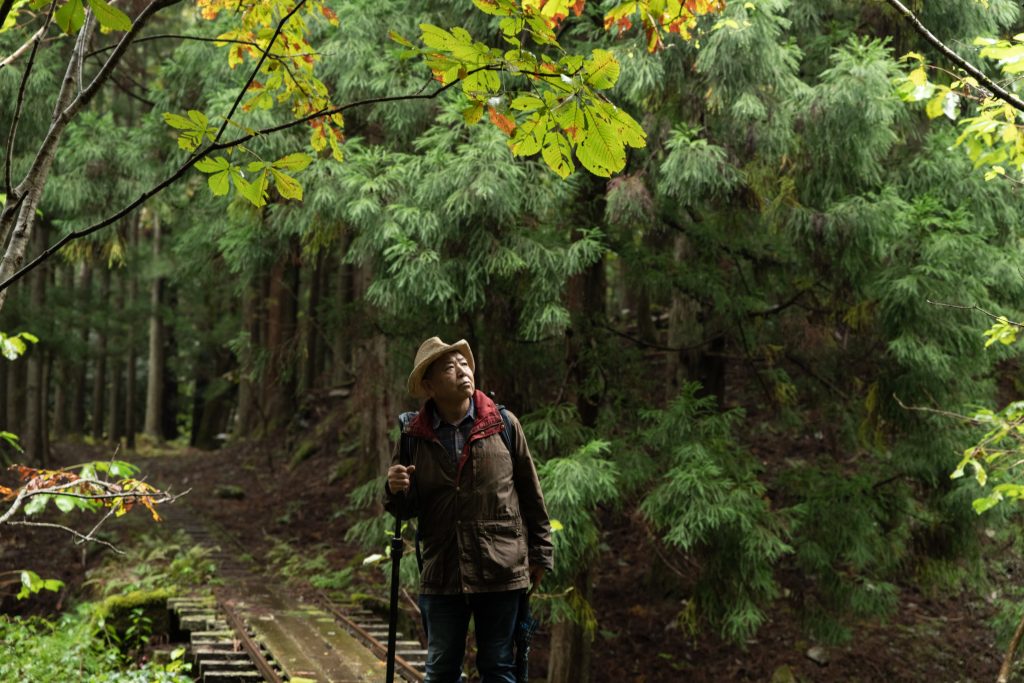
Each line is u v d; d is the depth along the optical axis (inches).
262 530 621.3
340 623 360.5
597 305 361.7
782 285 357.7
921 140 307.9
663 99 292.2
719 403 398.6
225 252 339.6
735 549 309.4
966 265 280.8
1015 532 348.5
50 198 359.6
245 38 155.6
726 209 323.0
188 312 1173.7
